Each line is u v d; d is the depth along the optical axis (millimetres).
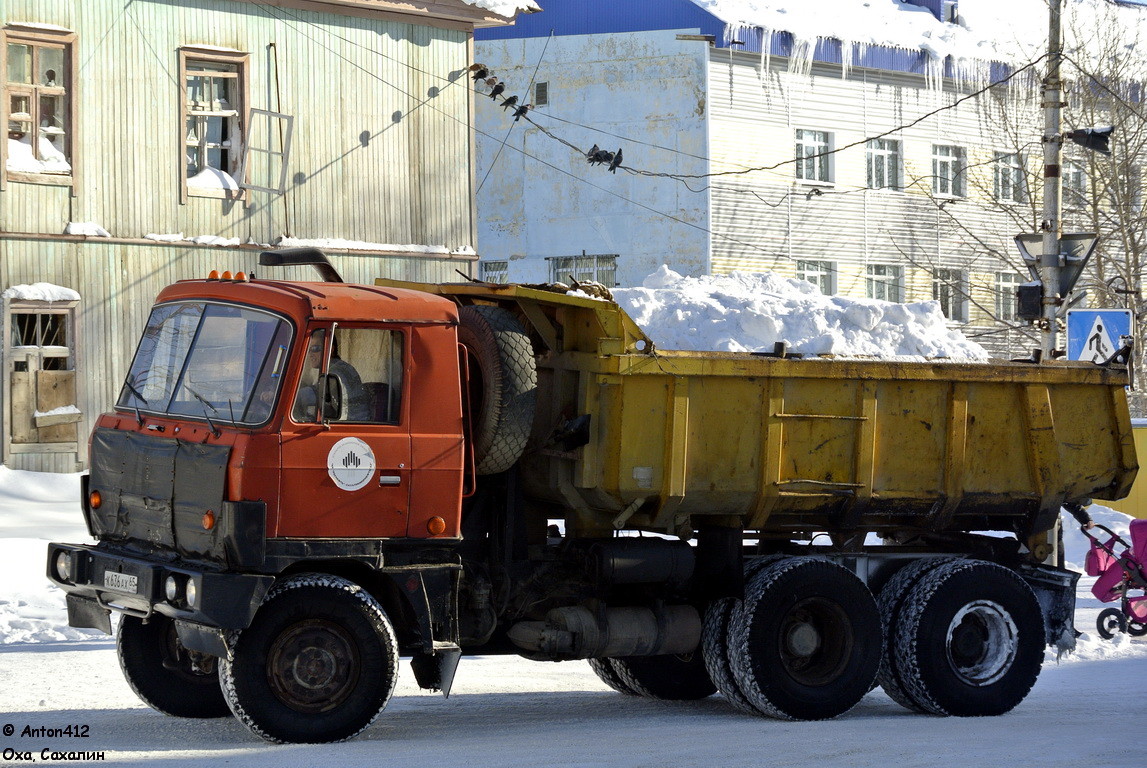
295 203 74250
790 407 28000
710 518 28406
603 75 114375
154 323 26125
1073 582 30656
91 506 25828
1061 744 24281
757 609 27266
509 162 118062
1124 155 106375
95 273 68250
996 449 29984
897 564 29906
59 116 67625
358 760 21281
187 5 70875
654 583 27516
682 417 26766
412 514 23844
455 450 24234
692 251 112062
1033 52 124812
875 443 28797
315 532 23062
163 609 22938
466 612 26375
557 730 25609
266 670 22688
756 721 27422
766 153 114375
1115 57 112750
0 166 65250
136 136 69500
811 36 114750
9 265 65688
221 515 22453
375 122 76750
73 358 67562
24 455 65875
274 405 22953
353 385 23719
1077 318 52469
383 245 76812
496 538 26734
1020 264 127562
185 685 26078
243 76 72562
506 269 118438
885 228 120812
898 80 120875
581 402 26562
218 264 71938
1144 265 109875
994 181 125438
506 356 25562
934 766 21922
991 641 29094
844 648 27922
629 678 30797
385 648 23375
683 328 29922
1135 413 93812
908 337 31000
